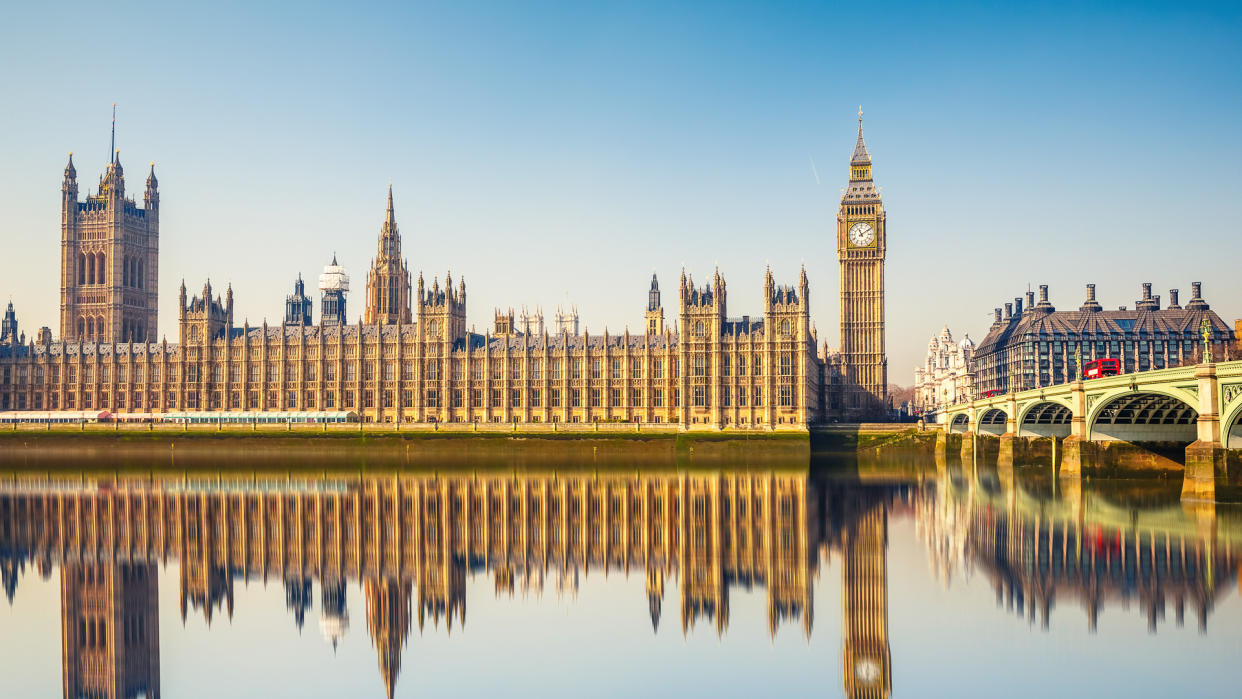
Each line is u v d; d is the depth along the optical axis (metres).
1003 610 70.38
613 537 106.69
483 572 89.75
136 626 72.56
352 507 132.50
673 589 81.25
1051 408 176.75
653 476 180.25
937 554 91.00
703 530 109.31
